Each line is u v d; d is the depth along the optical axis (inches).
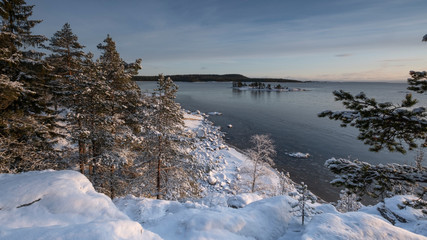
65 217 245.4
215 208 323.9
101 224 189.5
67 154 555.8
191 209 326.3
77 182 317.7
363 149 1496.1
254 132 1923.0
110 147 542.0
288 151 1455.5
